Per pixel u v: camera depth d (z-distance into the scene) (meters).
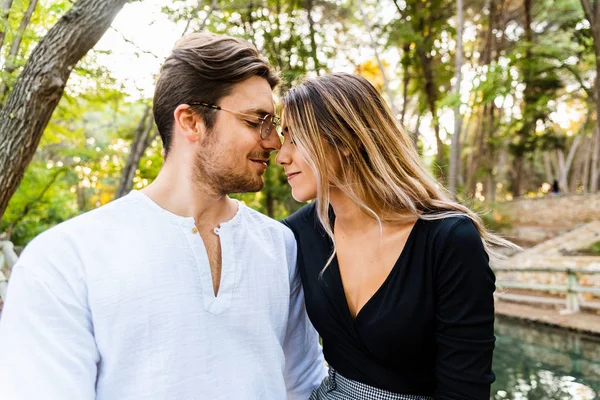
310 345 1.25
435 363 1.00
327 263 1.04
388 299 0.97
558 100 15.75
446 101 8.35
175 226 0.86
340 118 1.02
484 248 0.99
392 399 1.00
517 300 7.94
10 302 0.71
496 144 16.67
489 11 12.49
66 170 8.25
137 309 0.78
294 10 10.86
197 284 0.85
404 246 0.98
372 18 11.73
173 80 0.89
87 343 0.75
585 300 7.46
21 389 0.66
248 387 0.88
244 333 0.90
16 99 3.09
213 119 0.88
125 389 0.77
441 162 11.87
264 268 0.99
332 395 1.10
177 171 0.91
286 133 1.08
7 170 3.09
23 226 9.14
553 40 11.02
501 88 7.96
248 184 0.93
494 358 5.28
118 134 10.82
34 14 5.44
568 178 27.64
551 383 4.41
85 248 0.78
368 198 1.04
